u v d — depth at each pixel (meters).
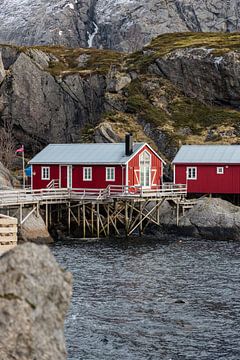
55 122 124.06
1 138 114.69
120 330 30.48
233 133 103.44
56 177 79.75
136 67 125.50
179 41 138.38
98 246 62.38
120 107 115.06
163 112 111.56
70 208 71.38
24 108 123.25
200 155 85.75
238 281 43.41
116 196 70.38
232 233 69.25
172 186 81.81
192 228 71.88
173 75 120.56
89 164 77.44
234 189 82.69
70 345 27.80
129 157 76.12
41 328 11.16
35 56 131.25
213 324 31.83
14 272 11.23
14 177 94.69
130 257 54.84
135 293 39.25
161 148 102.00
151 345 28.16
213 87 117.25
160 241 67.38
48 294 11.48
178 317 33.16
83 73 126.62
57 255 55.44
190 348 27.80
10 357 10.79
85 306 35.53
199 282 43.00
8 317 10.92
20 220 62.34
